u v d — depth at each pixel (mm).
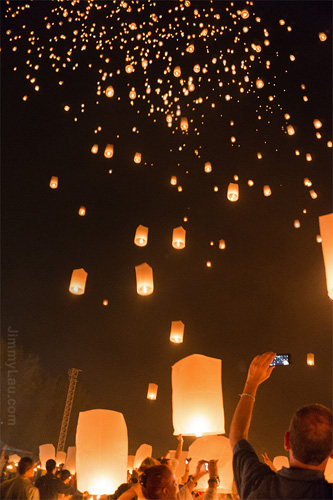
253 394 1986
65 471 6992
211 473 2861
